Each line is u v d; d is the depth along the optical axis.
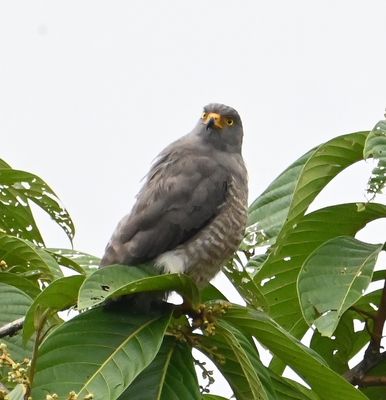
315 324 9.92
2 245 10.96
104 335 8.80
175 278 9.17
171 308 9.52
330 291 10.15
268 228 11.60
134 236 10.92
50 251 11.48
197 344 9.55
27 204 12.05
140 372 8.55
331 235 11.37
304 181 11.05
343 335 11.71
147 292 9.38
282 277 11.49
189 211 11.20
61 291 8.59
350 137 10.84
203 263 11.27
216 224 11.34
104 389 8.24
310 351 9.26
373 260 10.39
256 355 9.45
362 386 11.04
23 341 8.64
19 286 10.86
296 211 11.17
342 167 11.12
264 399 8.79
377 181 10.25
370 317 11.02
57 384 8.26
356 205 11.13
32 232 12.33
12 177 11.61
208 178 11.57
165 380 9.03
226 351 9.53
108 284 8.90
